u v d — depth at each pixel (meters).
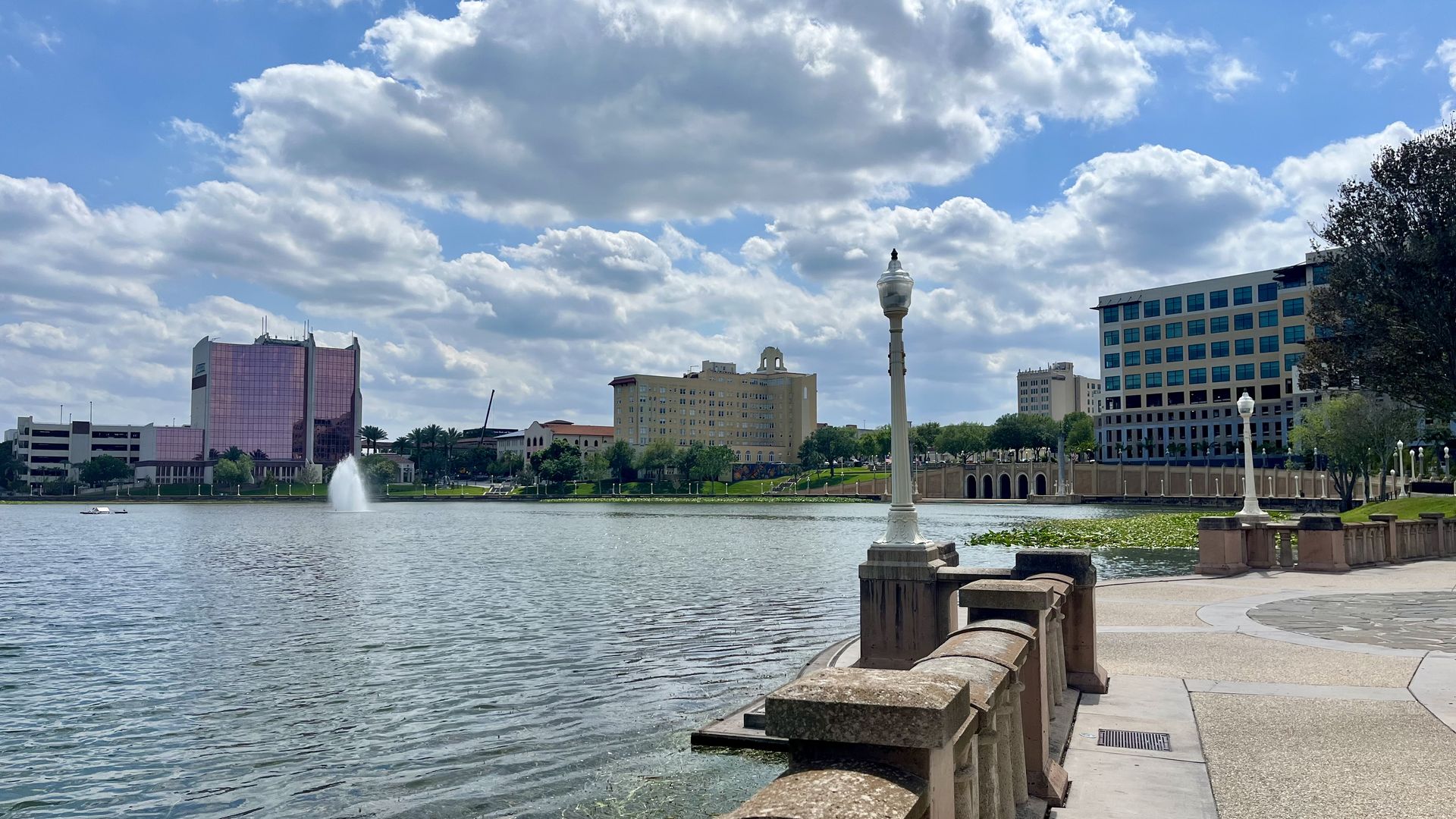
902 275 13.95
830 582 37.88
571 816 10.62
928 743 3.42
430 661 20.62
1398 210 39.69
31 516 153.12
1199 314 160.12
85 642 24.38
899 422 14.00
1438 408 41.78
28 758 13.81
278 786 12.32
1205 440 157.88
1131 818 7.01
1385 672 12.25
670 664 19.80
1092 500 165.00
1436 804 7.16
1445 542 32.62
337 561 52.12
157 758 13.77
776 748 12.37
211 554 59.91
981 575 13.08
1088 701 10.84
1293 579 25.25
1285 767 8.19
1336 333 42.91
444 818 10.87
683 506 190.62
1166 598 20.91
